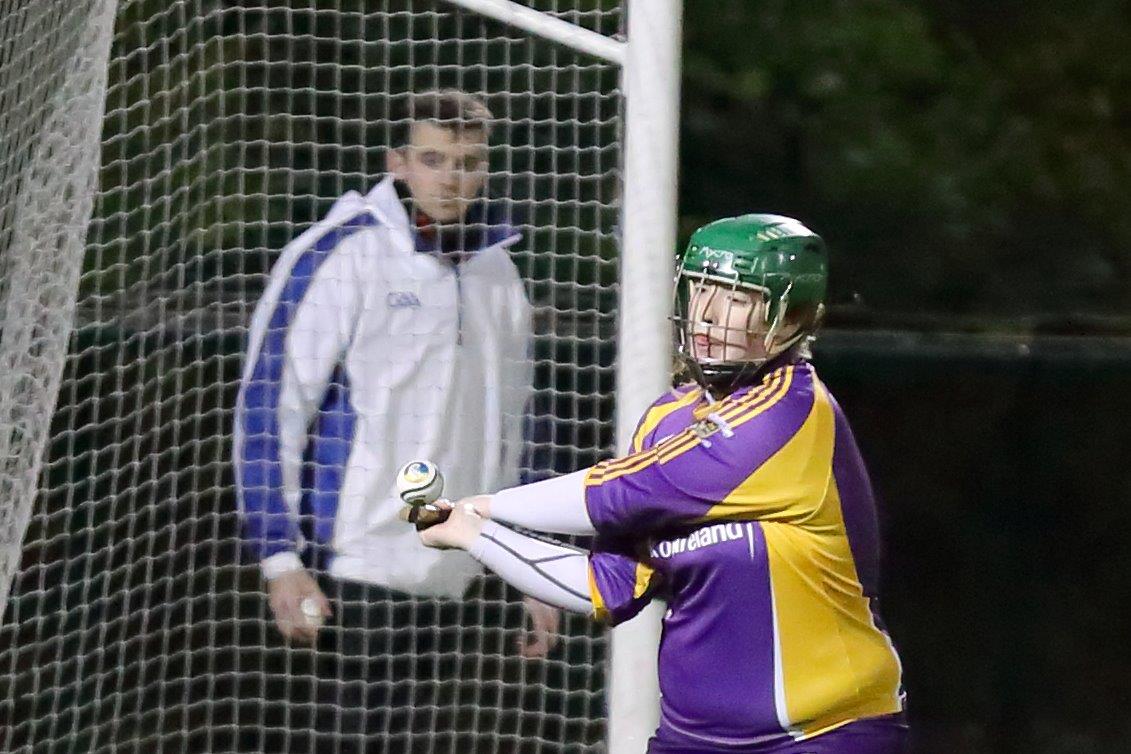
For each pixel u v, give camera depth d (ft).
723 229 39.01
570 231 66.90
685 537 38.70
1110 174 126.52
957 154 125.80
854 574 38.99
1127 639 71.92
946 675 72.38
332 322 55.57
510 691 62.23
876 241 124.26
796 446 38.11
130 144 67.00
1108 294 123.65
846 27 125.59
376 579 56.49
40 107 55.42
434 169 56.13
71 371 60.64
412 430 55.83
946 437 73.05
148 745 60.49
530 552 39.99
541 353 63.87
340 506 55.88
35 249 54.34
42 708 60.13
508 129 59.72
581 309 67.97
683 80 124.36
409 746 60.08
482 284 57.47
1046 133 127.13
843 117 125.08
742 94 124.47
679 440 38.45
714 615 38.52
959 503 72.79
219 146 63.10
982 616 72.28
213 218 68.59
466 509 40.34
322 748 60.13
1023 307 122.52
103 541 61.31
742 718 38.60
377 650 58.75
